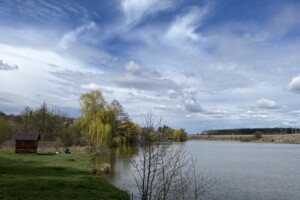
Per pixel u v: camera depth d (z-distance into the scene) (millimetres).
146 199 14555
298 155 79875
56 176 28641
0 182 22891
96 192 22922
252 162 60125
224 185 33938
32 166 35094
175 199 16359
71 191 21969
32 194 19750
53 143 74250
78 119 81938
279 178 39656
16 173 28422
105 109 84688
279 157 73000
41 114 82250
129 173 37938
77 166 38375
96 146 71562
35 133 59781
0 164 34875
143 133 14828
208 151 92625
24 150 58031
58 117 86000
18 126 85125
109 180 33344
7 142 71188
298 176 41406
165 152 15266
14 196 18844
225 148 113688
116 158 55688
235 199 27797
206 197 27016
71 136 76750
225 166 51500
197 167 48531
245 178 39188
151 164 14781
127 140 96250
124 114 96562
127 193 25750
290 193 30781
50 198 19062
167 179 14953
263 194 30219
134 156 59438
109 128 78125
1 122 73000
